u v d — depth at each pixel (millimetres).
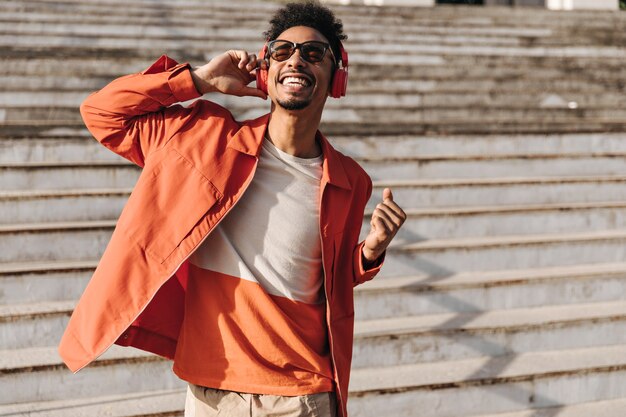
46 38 7805
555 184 5590
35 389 3533
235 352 2176
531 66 8477
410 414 3695
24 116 5652
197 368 2223
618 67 8484
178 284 2443
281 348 2180
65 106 5754
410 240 4949
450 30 9570
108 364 3605
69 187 4910
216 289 2215
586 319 4289
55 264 4234
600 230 5359
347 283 2406
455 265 4730
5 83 6340
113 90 2252
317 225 2283
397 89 7438
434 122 6035
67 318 3861
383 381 3764
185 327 2273
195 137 2266
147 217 2170
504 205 5473
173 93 2268
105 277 2152
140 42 8016
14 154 5105
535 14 10359
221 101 6277
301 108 2197
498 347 4152
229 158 2232
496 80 7719
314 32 2236
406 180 5586
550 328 4238
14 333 3791
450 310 4414
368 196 2467
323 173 2301
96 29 8297
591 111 7156
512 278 4539
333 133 5707
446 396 3742
